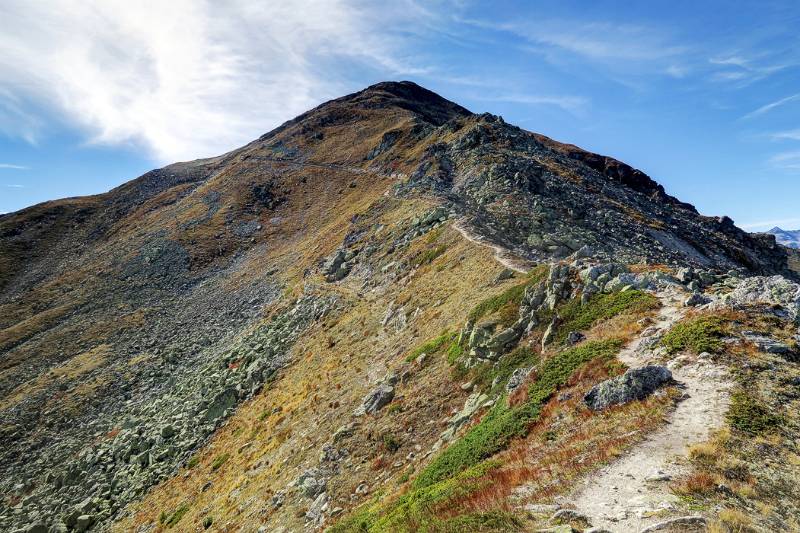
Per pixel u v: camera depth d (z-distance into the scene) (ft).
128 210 580.71
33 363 263.70
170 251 403.75
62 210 601.62
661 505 36.99
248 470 110.32
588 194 269.23
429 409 89.61
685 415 50.29
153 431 160.56
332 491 80.89
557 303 92.12
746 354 57.77
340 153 548.72
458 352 99.91
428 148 363.35
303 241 357.82
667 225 268.62
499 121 385.29
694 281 87.45
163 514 113.39
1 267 468.75
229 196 501.56
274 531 78.89
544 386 69.67
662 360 62.44
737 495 37.86
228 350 209.67
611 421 54.13
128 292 351.87
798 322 62.39
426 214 219.61
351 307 178.70
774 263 390.21
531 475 47.78
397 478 74.33
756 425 46.11
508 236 180.45
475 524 39.22
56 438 186.80
